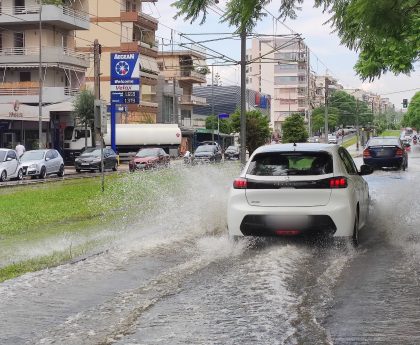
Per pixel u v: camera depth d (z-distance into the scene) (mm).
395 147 30875
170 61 89188
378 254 9094
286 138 73812
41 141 47594
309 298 6617
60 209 16641
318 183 9203
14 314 6156
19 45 57594
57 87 56188
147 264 8562
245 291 6930
